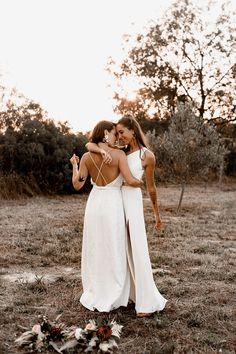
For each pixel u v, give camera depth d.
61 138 18.95
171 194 20.28
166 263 7.25
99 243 4.83
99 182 4.87
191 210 14.52
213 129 15.40
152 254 7.81
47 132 18.78
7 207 13.99
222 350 4.10
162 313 4.93
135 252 4.78
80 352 3.98
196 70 33.75
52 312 4.93
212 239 9.58
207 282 6.21
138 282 4.79
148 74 33.44
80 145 19.62
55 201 16.36
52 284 6.00
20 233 9.52
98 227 4.81
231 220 12.25
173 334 4.38
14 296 5.47
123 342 4.21
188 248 8.38
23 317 4.79
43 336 4.09
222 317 4.88
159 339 4.30
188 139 14.77
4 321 4.65
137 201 4.87
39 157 17.91
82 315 4.81
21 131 18.42
